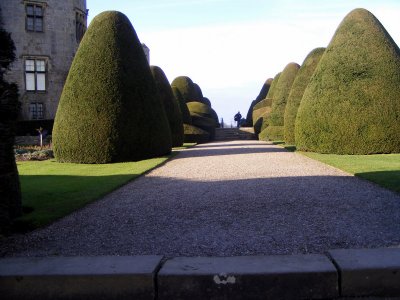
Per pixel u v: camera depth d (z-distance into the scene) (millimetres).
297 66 26359
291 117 19281
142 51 14586
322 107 13859
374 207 5844
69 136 13422
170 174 9977
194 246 4398
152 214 5902
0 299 3475
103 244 4578
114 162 13320
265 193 7082
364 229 4801
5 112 4680
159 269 3539
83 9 30297
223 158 13555
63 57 28062
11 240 4797
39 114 27281
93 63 13492
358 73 13492
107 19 14008
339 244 4293
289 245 4312
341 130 13438
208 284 3373
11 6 26297
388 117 13164
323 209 5816
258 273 3357
